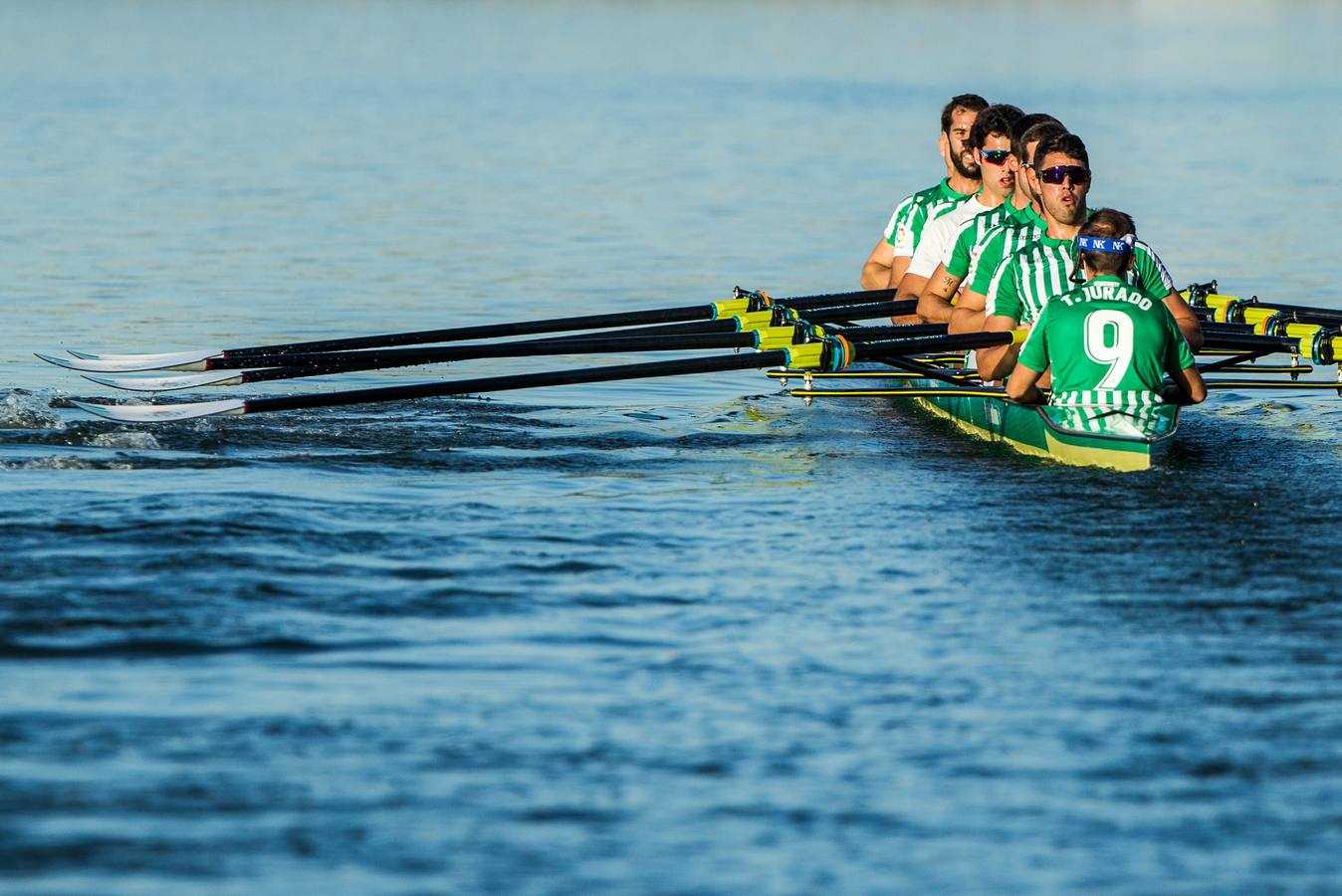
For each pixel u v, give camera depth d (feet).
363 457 136.46
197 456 134.51
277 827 68.13
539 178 371.56
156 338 197.98
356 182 361.30
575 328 166.61
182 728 77.51
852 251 274.98
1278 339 148.66
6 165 376.07
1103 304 130.52
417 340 160.04
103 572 100.01
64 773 72.64
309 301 226.79
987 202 169.37
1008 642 89.71
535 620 93.30
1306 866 65.57
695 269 256.32
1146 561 105.09
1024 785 72.18
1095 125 480.23
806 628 92.12
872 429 152.56
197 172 372.79
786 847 66.85
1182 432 148.56
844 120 508.53
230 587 97.71
